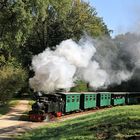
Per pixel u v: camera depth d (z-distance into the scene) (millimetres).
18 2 43438
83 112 45938
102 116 31219
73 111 44562
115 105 55219
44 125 32844
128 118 24875
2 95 49656
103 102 51625
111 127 23328
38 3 44594
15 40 46562
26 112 43781
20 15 43438
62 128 28844
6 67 52875
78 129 26078
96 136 22344
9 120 36344
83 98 46625
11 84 49812
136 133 21703
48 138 25016
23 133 28438
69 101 42750
